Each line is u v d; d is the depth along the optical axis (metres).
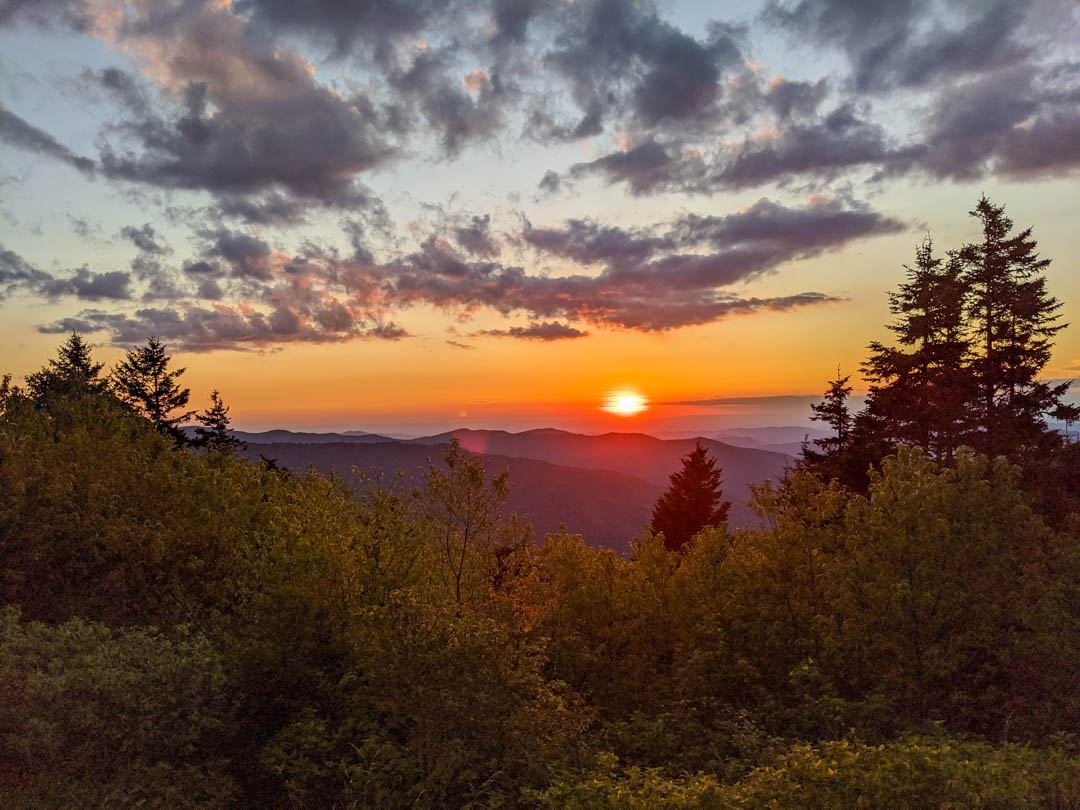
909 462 14.20
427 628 11.59
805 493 16.22
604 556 17.83
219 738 11.37
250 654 12.25
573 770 10.85
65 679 9.02
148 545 14.04
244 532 15.95
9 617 10.30
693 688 14.10
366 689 11.61
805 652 14.72
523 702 11.33
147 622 13.36
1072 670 12.03
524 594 15.18
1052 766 8.92
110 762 9.51
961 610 12.66
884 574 13.21
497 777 10.48
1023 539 13.30
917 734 11.48
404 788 10.56
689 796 8.76
